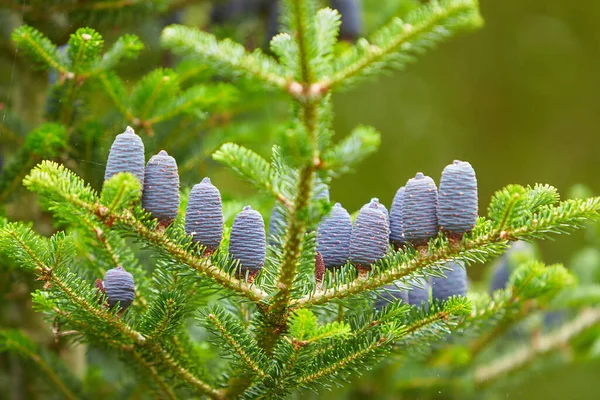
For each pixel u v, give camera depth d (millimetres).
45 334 1647
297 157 1093
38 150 1429
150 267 1502
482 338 1492
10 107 1604
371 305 1262
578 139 4566
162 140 1592
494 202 1163
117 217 1149
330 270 1208
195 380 1264
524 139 4520
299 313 1133
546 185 1192
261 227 1183
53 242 1186
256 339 1211
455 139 4371
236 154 1127
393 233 1224
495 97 4539
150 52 1650
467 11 1105
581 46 4668
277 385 1201
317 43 1110
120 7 1573
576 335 1620
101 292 1199
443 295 1279
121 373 1603
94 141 1492
